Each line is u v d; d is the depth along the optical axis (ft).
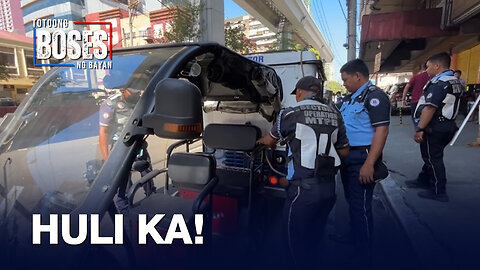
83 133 4.66
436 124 10.48
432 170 10.95
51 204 4.05
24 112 5.53
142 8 77.92
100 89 5.01
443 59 10.57
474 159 15.48
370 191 7.57
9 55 76.07
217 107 10.68
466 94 31.65
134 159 4.09
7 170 4.64
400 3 40.04
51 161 4.42
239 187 8.80
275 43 96.12
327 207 6.72
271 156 9.50
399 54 49.44
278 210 8.72
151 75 4.86
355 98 7.63
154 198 4.88
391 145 20.99
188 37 44.27
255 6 81.05
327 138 6.44
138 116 4.17
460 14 25.53
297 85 7.06
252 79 8.09
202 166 5.51
